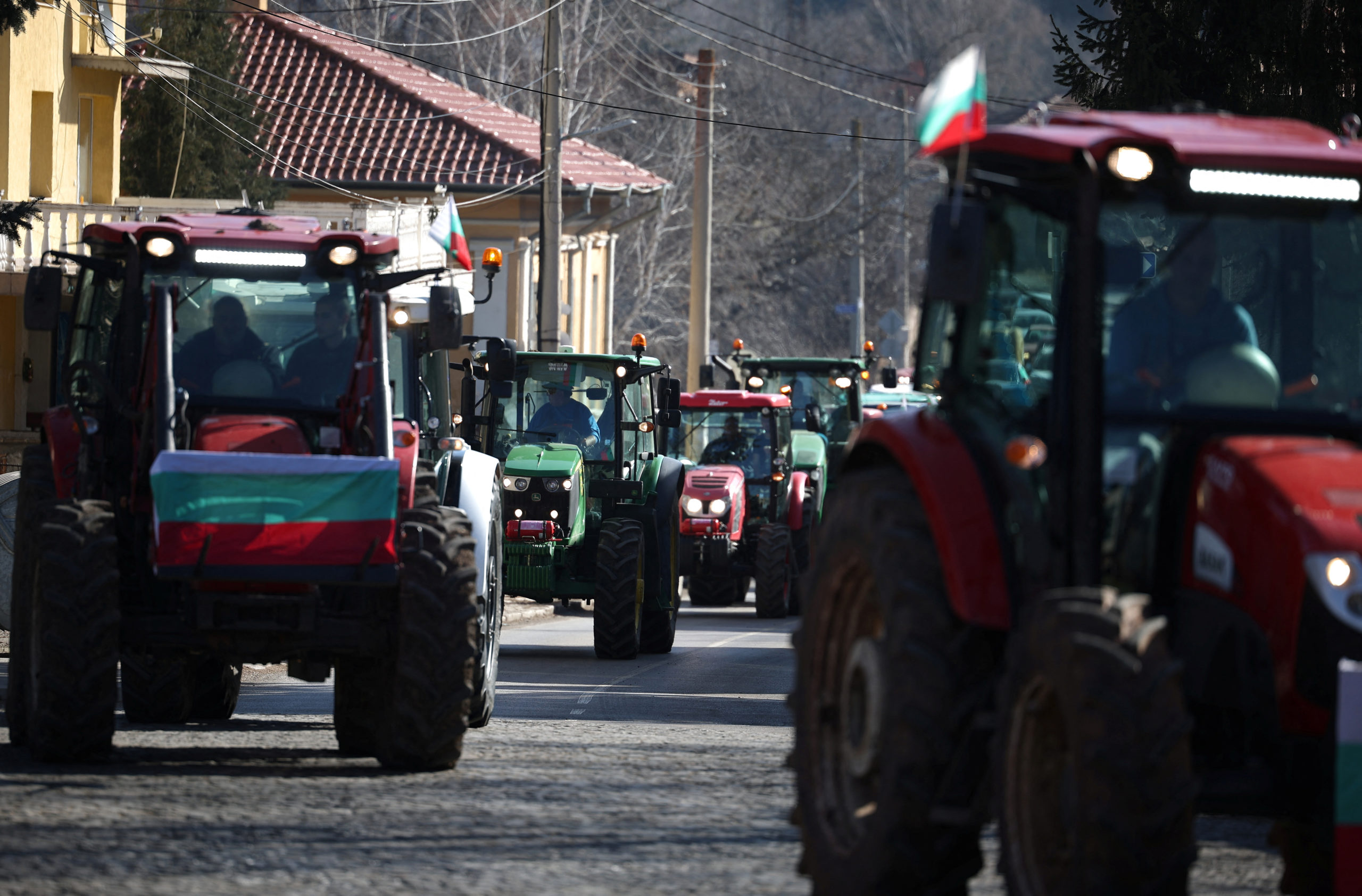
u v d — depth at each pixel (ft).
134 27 359.66
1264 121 72.33
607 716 131.54
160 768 96.48
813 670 72.59
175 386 104.58
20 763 96.73
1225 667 61.62
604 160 452.35
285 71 410.11
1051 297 70.23
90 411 107.45
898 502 68.33
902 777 63.77
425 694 97.25
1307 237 67.51
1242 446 62.90
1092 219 65.00
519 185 390.21
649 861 75.05
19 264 253.24
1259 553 60.90
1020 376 70.59
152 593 100.89
